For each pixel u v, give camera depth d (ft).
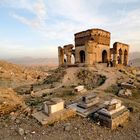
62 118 31.86
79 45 129.08
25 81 171.42
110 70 103.86
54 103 32.17
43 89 83.76
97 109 37.19
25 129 26.71
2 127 27.04
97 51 119.75
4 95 38.14
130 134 27.71
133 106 42.75
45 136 24.98
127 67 129.80
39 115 32.19
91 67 107.04
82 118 33.32
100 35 123.44
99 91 64.03
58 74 109.09
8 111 33.09
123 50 133.39
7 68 217.97
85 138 25.08
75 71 104.63
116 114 31.07
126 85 68.80
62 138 24.62
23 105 37.42
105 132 27.86
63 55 138.41
